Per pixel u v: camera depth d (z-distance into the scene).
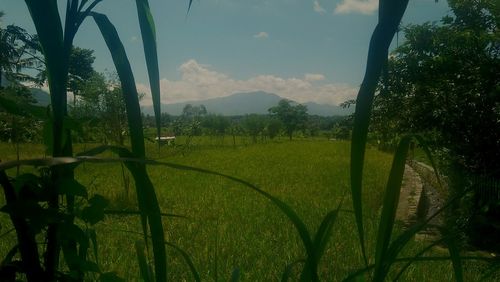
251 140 69.19
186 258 1.73
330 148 46.66
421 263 6.56
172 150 30.00
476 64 8.58
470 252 7.32
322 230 1.54
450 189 9.88
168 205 12.49
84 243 1.45
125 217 9.25
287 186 17.47
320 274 5.91
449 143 9.11
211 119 63.34
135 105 1.45
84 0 1.44
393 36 1.16
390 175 1.32
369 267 1.45
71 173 1.49
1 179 1.34
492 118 8.55
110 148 1.41
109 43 1.47
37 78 3.51
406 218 11.12
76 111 13.35
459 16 8.95
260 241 7.82
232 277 2.03
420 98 9.28
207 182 17.73
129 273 5.50
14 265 1.36
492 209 7.50
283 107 76.88
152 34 1.59
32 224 1.29
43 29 1.38
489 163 8.64
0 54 2.10
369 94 1.19
